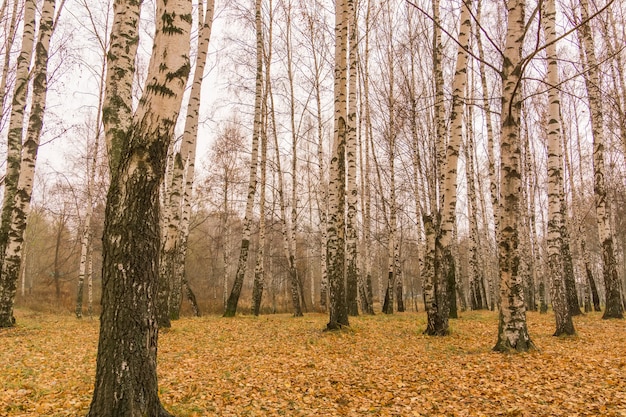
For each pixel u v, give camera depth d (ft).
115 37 22.22
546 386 19.36
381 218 95.61
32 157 38.52
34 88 38.65
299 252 103.81
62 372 21.97
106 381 11.91
